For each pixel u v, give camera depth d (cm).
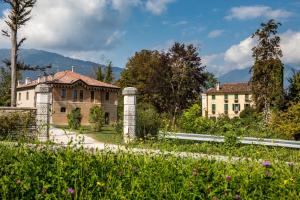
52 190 450
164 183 485
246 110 5962
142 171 541
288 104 2217
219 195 449
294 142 1546
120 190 449
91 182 469
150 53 7050
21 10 3453
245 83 8794
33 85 6003
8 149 658
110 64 7825
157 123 1997
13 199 433
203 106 8994
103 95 5947
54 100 5453
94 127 3275
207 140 1683
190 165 574
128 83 7050
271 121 2166
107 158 616
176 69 5219
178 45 5238
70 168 521
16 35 3494
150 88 5312
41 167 518
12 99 3466
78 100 5675
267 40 4722
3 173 502
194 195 446
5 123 1819
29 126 1852
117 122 2456
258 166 577
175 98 5275
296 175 538
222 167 566
